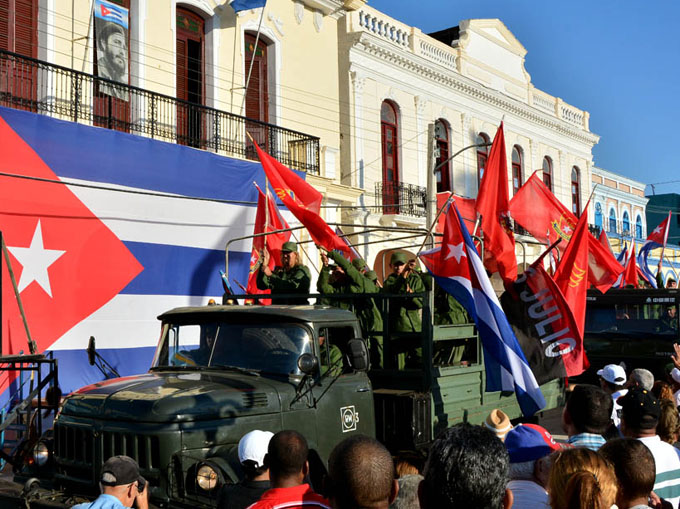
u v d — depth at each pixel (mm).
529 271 8945
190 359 6812
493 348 8016
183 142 16734
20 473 6348
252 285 13852
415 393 7531
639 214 45156
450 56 26312
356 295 8086
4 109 11836
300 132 18797
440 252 8555
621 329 14406
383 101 23578
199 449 5531
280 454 3941
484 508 2717
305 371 6059
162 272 14141
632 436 4527
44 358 7391
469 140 27125
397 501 3947
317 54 20562
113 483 4719
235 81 17891
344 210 21141
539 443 4402
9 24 13336
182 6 16922
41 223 12211
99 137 13180
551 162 32750
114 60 14812
